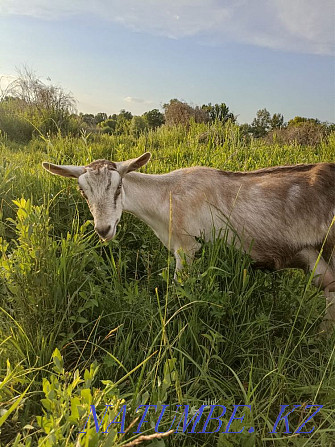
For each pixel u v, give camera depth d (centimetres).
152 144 958
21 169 545
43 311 291
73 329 309
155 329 300
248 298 328
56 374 248
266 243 353
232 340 302
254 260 359
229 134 891
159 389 229
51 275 304
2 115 1308
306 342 304
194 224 362
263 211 351
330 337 328
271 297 346
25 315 290
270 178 364
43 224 315
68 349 295
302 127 1267
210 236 366
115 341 288
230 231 358
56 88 1462
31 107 1436
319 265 353
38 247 300
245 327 312
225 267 327
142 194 376
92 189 339
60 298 303
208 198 360
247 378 287
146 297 319
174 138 1077
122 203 359
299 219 346
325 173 353
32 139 1194
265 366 293
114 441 184
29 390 253
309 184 350
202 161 642
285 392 267
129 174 377
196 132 1103
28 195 482
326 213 343
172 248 388
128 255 426
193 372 287
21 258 310
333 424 242
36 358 265
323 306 362
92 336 307
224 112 1511
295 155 773
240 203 357
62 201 468
